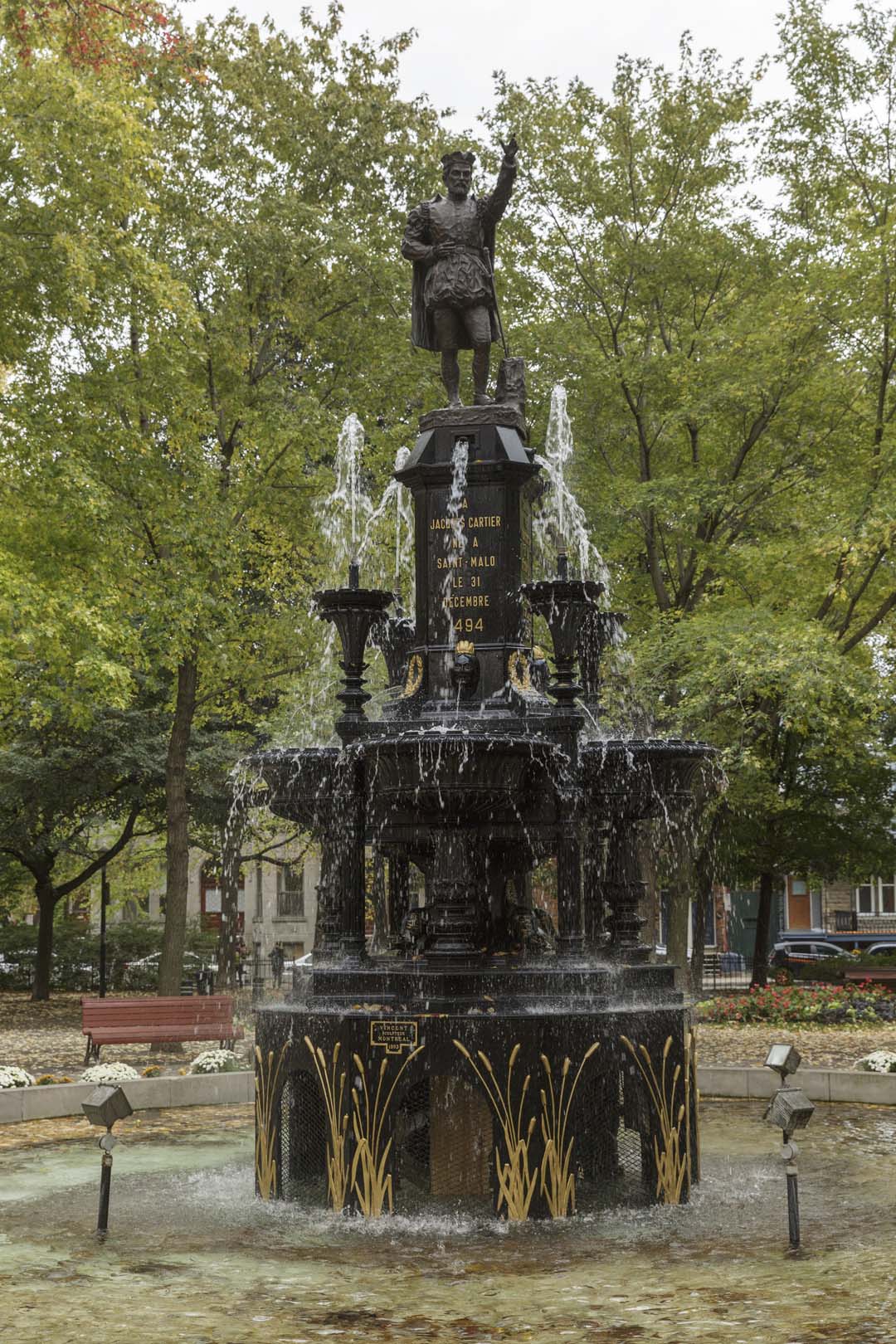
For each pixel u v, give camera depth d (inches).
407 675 418.9
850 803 1314.0
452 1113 351.3
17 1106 522.0
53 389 788.6
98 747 1096.8
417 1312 251.3
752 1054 687.7
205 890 2012.8
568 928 374.9
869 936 2180.1
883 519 842.8
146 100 767.7
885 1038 765.3
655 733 866.1
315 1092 366.9
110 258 751.7
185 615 781.3
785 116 953.5
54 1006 1217.4
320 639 946.7
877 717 1019.3
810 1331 230.4
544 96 1007.6
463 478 411.2
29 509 794.8
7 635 721.6
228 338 847.7
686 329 1011.3
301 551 972.6
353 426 884.0
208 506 812.6
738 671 840.9
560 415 650.8
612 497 975.0
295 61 949.2
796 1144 447.2
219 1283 275.0
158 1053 765.9
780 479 990.4
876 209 918.4
